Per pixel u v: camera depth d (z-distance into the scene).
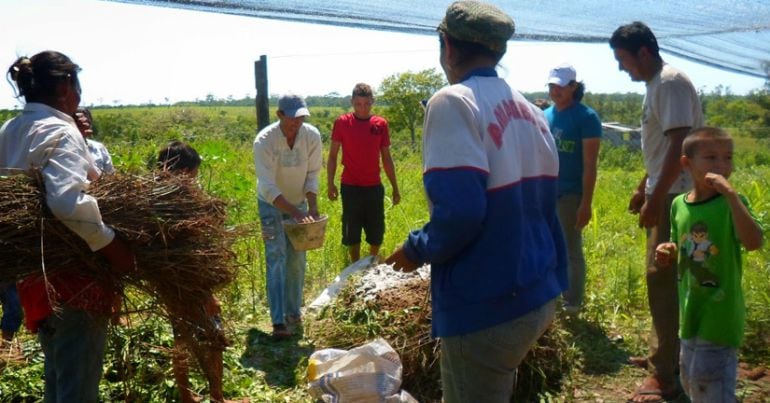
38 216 2.92
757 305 5.40
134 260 3.11
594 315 5.91
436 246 2.51
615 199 13.68
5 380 4.33
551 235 2.83
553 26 4.60
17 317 4.83
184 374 4.10
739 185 12.25
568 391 4.58
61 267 3.04
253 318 6.06
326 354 4.06
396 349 4.63
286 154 5.71
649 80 4.34
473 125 2.53
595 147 5.68
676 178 4.21
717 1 4.88
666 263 3.79
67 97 3.19
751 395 4.51
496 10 2.77
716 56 5.76
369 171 7.42
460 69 2.81
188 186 3.36
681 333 3.70
